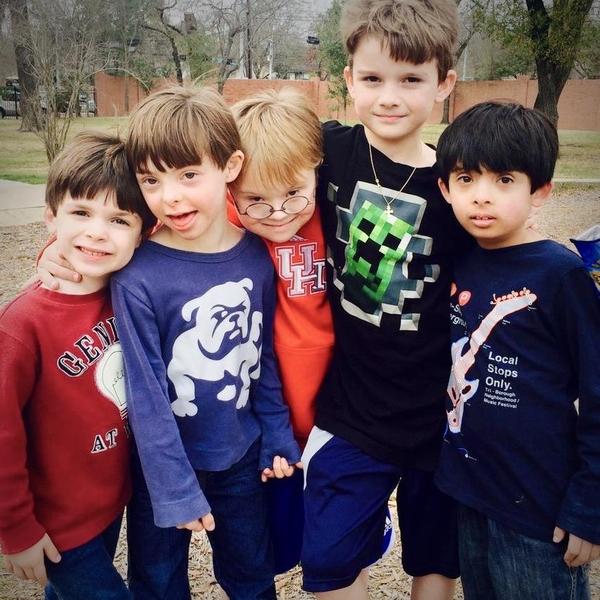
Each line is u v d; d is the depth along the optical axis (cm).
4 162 1394
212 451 173
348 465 181
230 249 172
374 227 178
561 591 159
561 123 2222
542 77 1184
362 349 183
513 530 161
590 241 165
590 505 149
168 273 163
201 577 246
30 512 154
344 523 179
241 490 188
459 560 184
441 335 180
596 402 148
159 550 180
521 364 156
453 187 162
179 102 154
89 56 1220
